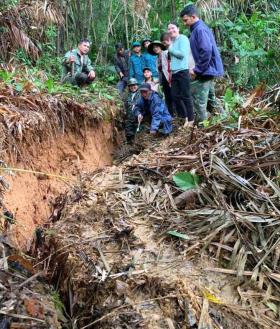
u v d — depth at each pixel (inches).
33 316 75.5
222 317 81.7
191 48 212.7
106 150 233.9
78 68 256.4
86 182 132.9
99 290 91.3
